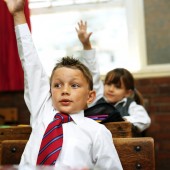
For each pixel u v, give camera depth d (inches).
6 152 51.3
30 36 52.5
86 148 44.6
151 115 105.3
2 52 109.4
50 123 45.7
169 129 104.0
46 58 117.6
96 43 116.2
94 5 117.1
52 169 26.5
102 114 63.7
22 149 51.1
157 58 107.7
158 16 108.3
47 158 42.4
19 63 108.7
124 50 114.3
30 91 50.8
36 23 119.8
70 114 47.6
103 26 116.5
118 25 115.6
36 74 51.5
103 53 115.4
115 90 84.1
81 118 47.8
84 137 45.6
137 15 110.7
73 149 43.9
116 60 114.3
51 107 50.0
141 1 110.2
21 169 26.7
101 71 112.3
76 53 115.7
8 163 50.8
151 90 106.1
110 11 116.3
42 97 51.0
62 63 50.0
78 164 43.1
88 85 50.1
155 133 104.7
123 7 115.0
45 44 118.8
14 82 108.2
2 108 112.5
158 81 106.0
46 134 44.5
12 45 108.6
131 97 88.4
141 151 48.4
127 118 76.9
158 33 108.0
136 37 111.2
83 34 77.7
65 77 47.6
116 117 59.6
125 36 114.6
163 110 104.9
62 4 118.9
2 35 109.5
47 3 119.4
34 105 50.3
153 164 47.7
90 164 44.7
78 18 118.2
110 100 84.1
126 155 48.5
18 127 58.7
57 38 118.5
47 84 52.6
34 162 44.0
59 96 47.4
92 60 77.9
